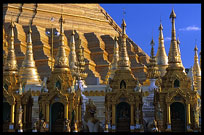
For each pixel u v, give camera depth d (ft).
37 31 226.38
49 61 216.13
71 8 256.32
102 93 170.60
